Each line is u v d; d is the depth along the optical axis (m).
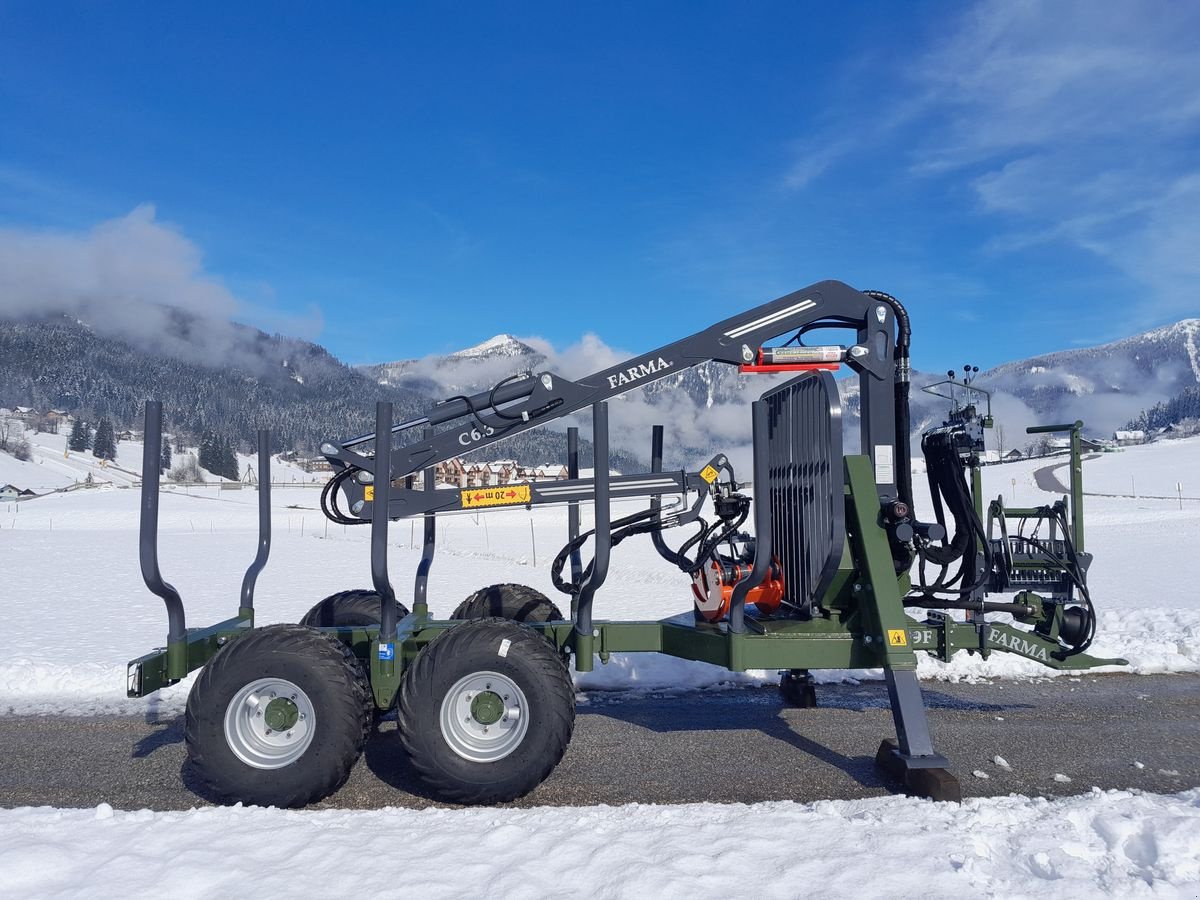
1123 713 5.70
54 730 5.44
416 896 2.93
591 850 3.28
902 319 5.34
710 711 5.80
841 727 5.39
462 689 4.09
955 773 4.50
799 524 5.10
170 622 4.52
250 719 4.08
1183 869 3.08
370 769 4.64
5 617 11.20
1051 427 5.51
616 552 21.23
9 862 3.17
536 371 5.20
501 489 4.95
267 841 3.41
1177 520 30.00
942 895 2.93
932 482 5.41
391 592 4.36
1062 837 3.37
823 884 3.00
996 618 9.24
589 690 6.41
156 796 4.27
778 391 5.44
